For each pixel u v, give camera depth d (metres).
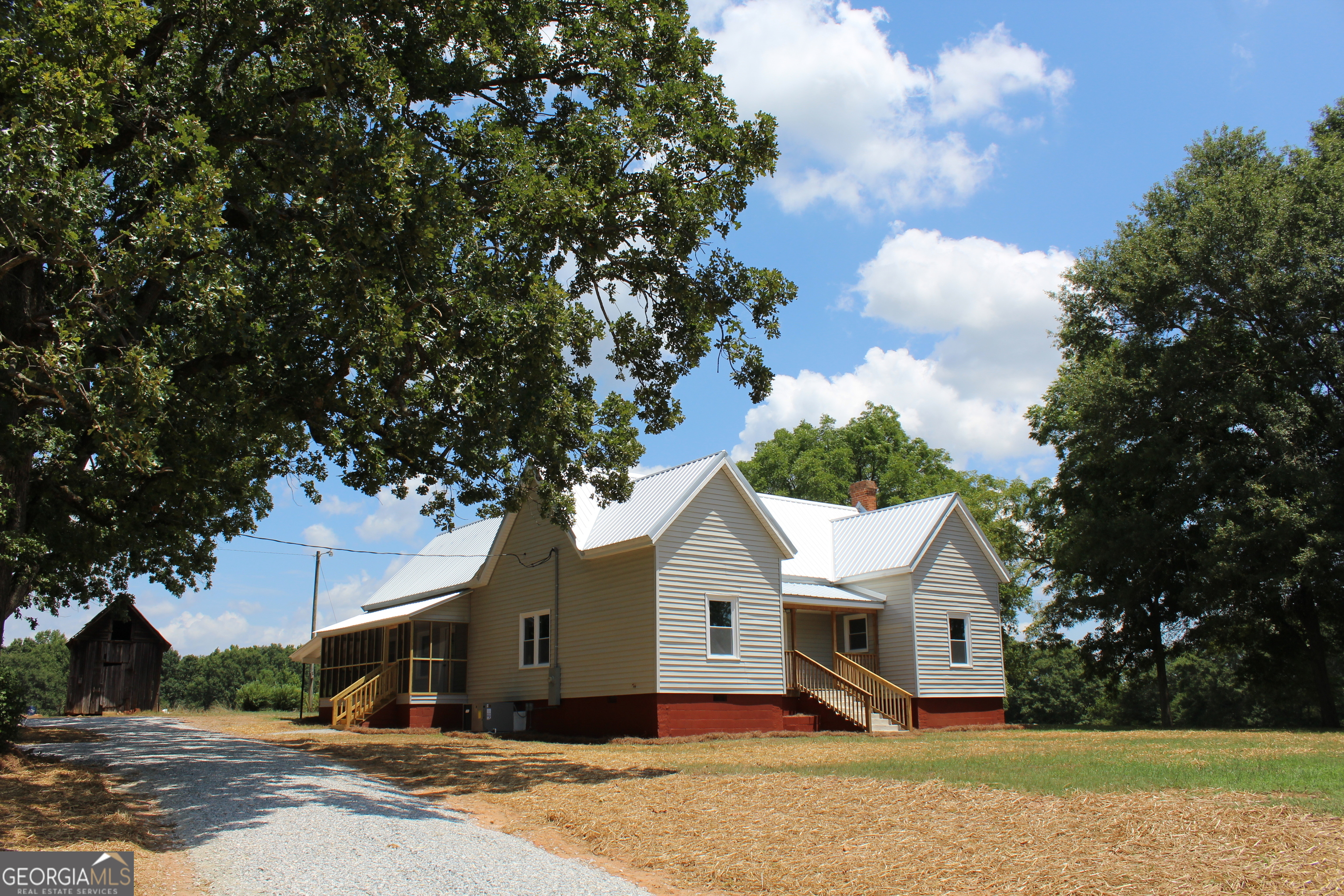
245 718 30.78
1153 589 33.44
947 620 29.66
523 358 13.63
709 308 16.28
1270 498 26.61
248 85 13.22
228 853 8.10
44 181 9.68
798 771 13.88
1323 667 29.64
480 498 17.73
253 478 17.67
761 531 25.34
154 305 13.02
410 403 15.52
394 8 13.12
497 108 15.71
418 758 16.06
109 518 15.27
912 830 9.19
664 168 14.92
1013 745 18.97
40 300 11.97
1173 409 29.55
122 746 16.91
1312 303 27.67
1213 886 6.95
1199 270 29.06
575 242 15.20
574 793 12.12
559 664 25.22
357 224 12.03
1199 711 55.75
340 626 31.28
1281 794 10.02
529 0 14.96
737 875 7.92
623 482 17.61
